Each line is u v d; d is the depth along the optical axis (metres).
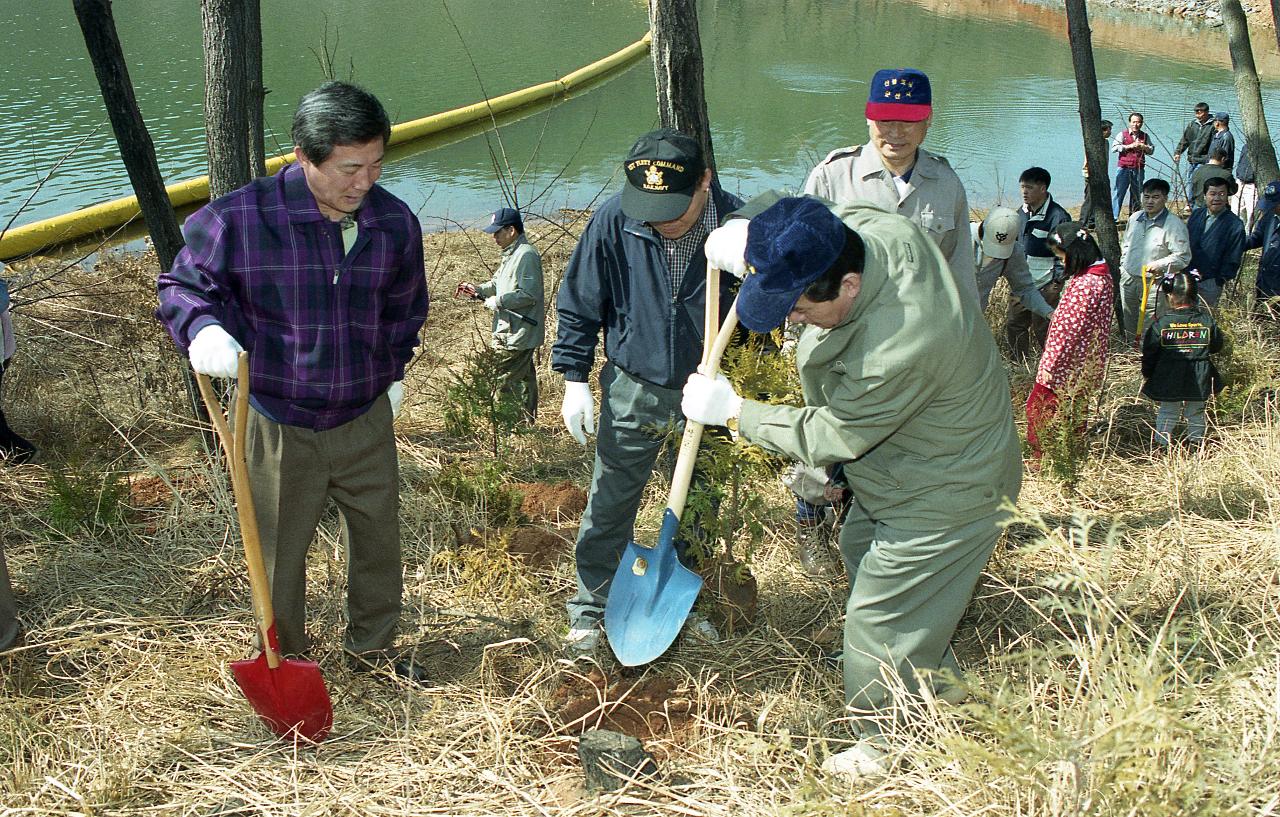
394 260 3.36
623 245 3.73
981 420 3.07
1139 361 7.27
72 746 3.34
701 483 4.01
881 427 2.98
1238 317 7.39
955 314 2.96
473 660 3.91
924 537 3.13
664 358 3.79
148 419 6.17
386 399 3.60
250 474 3.39
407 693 3.68
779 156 16.45
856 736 3.39
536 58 24.16
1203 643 3.67
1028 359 7.42
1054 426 5.21
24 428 6.20
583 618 4.03
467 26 27.78
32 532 4.84
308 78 20.61
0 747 3.32
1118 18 32.12
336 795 3.19
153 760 3.33
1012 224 7.07
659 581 3.60
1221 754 2.63
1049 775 2.71
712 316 3.45
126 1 28.58
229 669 3.73
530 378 6.67
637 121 19.00
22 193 12.98
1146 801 2.48
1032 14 33.22
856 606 3.30
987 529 3.16
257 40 6.10
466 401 5.89
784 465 3.86
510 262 6.43
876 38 28.70
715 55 25.59
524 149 16.86
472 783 3.26
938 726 3.06
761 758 3.27
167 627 4.03
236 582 4.34
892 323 2.89
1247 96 8.61
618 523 4.00
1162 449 5.82
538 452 6.13
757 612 4.17
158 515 5.00
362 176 3.03
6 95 18.11
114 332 7.30
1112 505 5.06
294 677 3.28
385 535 3.62
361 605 3.73
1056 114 20.00
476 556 4.46
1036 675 3.51
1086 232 5.54
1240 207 10.52
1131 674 2.66
